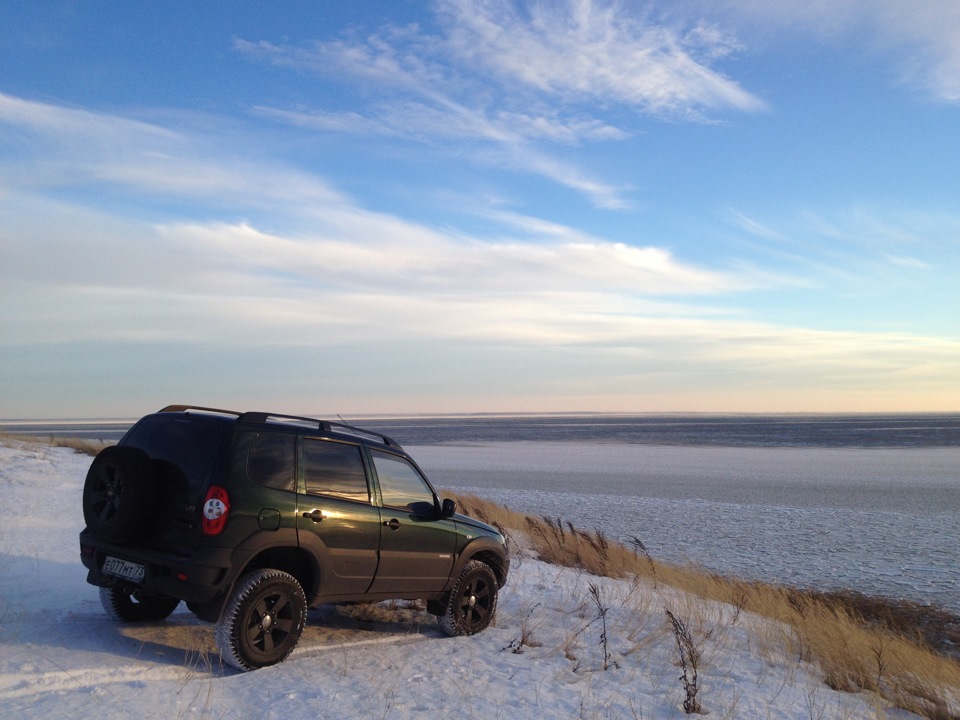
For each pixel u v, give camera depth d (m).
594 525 24.72
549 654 6.79
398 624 7.64
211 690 4.99
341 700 5.04
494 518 17.56
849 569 18.22
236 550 5.48
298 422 6.45
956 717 6.36
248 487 5.63
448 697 5.32
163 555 5.53
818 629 8.15
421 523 6.87
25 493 14.65
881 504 31.70
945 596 15.51
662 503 31.09
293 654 6.11
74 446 24.08
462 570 7.23
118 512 5.62
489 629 7.60
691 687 5.68
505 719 4.99
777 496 34.53
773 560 19.27
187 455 5.75
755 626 8.67
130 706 4.65
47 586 7.86
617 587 10.78
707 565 18.48
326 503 6.11
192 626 6.75
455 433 143.88
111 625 6.49
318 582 6.04
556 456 67.25
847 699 6.42
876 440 102.25
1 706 4.48
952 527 25.16
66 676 5.04
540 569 11.62
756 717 5.61
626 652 7.07
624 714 5.36
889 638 8.93
